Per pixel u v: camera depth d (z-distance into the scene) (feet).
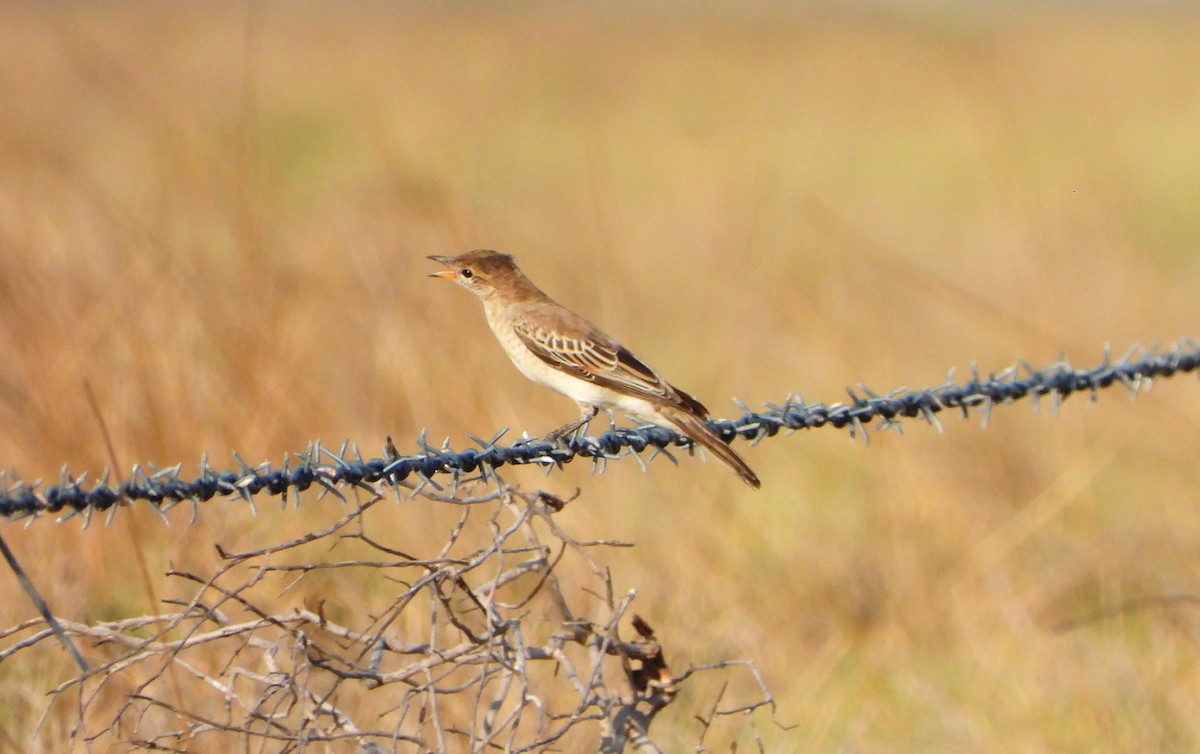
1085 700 41.47
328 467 27.81
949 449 57.82
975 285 87.61
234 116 97.04
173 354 50.01
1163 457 60.29
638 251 93.25
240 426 48.57
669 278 88.17
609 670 37.52
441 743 24.98
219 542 42.06
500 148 147.02
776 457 60.49
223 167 68.69
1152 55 224.33
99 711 35.12
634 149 149.07
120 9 237.45
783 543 51.65
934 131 161.68
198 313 52.70
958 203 122.93
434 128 147.13
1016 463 58.23
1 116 122.52
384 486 29.14
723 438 36.86
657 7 343.87
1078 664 43.34
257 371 50.52
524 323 41.88
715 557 47.88
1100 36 264.11
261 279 55.47
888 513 51.75
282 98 173.78
